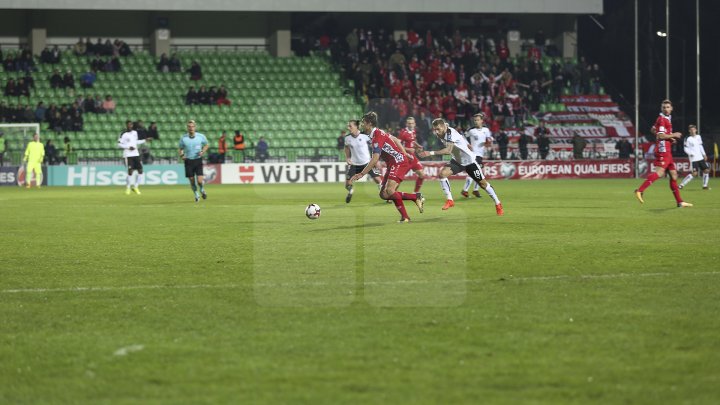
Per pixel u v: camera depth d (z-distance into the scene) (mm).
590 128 93938
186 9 91250
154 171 80625
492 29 102812
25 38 93562
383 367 11117
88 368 11242
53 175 78188
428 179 84188
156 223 33875
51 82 85250
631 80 109562
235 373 10906
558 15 102500
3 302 16047
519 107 93250
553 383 10375
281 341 12547
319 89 92500
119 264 21344
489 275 18766
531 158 88812
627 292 16469
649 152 87312
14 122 81812
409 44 96250
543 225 31469
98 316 14633
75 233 29766
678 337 12641
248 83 92000
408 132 44781
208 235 28625
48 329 13641
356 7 93750
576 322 13695
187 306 15430
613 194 53594
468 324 13570
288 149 85750
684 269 19656
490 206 42562
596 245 24703
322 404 9656
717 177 85875
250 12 97625
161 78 90250
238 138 79938
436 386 10289
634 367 11039
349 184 46188
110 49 90125
